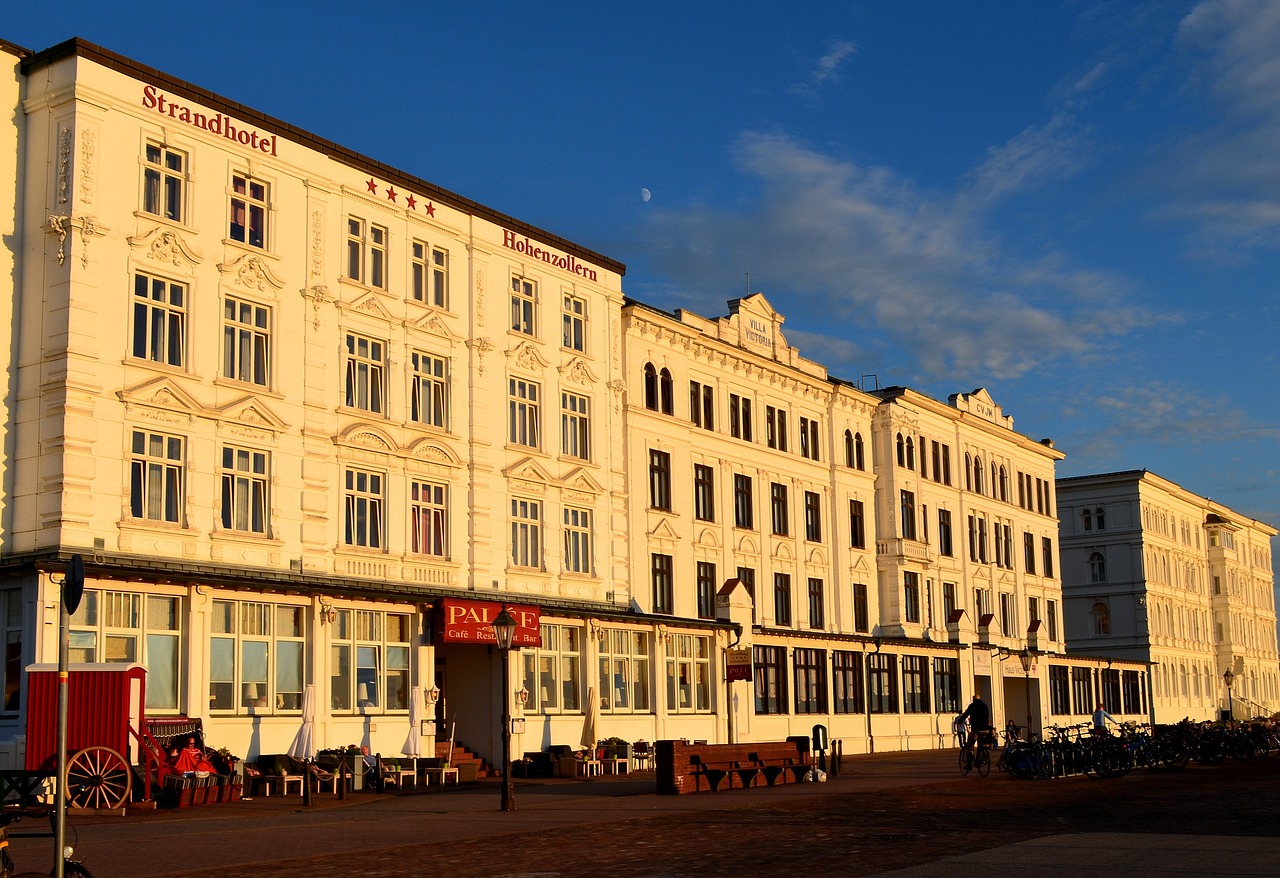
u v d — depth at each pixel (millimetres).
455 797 28703
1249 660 103500
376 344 35219
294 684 31297
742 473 49656
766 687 47844
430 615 34750
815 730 34781
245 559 30562
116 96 29141
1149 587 87000
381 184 35625
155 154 30141
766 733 47156
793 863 16250
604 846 18547
